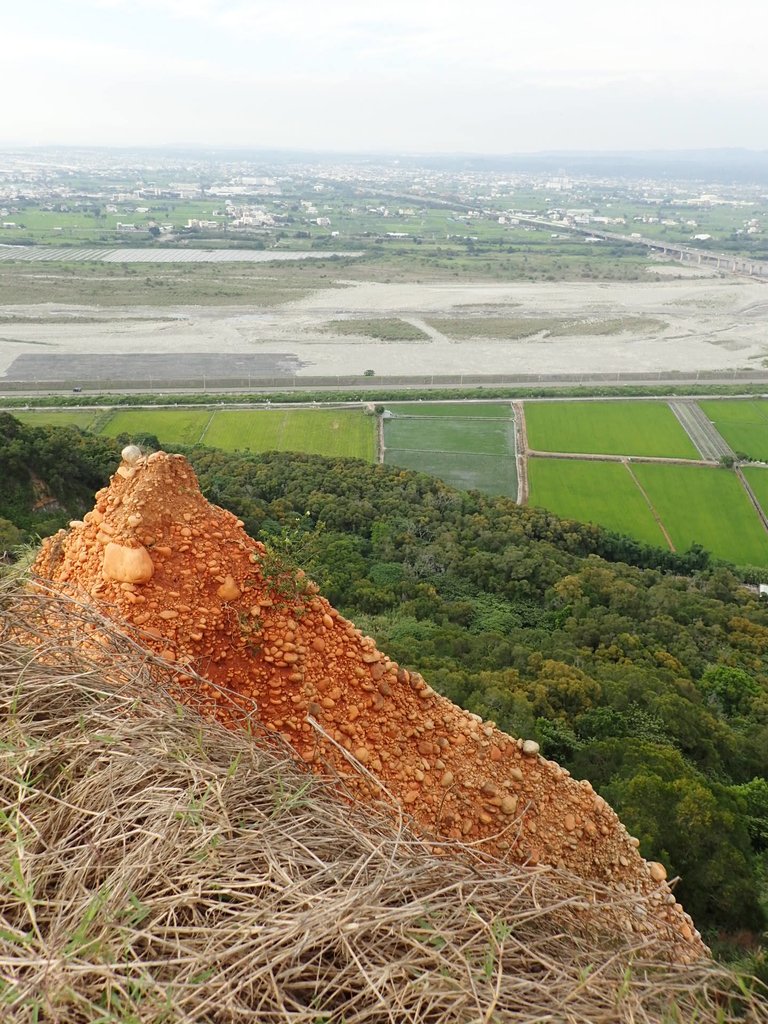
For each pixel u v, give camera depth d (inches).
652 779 676.7
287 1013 162.9
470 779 396.5
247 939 175.6
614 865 402.9
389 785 371.6
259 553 395.5
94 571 370.9
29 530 1449.3
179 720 254.5
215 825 206.7
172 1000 157.1
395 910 187.8
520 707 861.2
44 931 176.7
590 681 1031.6
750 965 270.7
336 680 388.8
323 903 187.2
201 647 353.1
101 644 295.6
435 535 2011.6
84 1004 157.9
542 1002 183.5
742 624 1631.4
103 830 200.4
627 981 184.7
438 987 176.2
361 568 1729.8
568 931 227.0
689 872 597.9
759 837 732.0
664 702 1007.6
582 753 791.1
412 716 406.6
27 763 213.5
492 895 212.4
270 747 291.3
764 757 996.6
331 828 225.9
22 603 304.7
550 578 1760.6
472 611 1547.7
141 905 175.0
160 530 368.2
